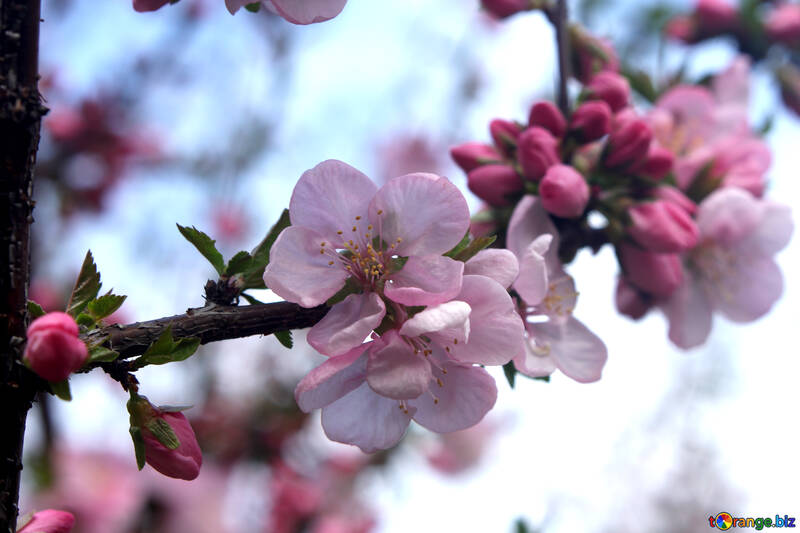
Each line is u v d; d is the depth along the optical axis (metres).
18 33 0.23
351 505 0.52
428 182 0.25
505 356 0.24
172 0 0.26
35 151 0.23
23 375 0.23
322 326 0.24
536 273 0.26
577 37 0.34
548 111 0.31
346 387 0.25
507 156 0.31
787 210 0.34
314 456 0.52
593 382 0.28
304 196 0.25
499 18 0.34
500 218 0.30
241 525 0.49
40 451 0.42
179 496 0.45
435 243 0.25
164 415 0.24
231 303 0.25
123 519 0.43
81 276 0.24
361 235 0.25
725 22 0.45
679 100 0.36
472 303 0.24
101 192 0.55
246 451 0.51
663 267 0.31
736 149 0.35
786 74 0.45
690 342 0.34
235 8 0.25
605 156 0.30
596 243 0.31
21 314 0.23
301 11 0.25
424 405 0.25
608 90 0.32
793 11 0.45
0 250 0.23
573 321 0.29
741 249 0.34
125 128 0.57
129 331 0.24
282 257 0.24
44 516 0.25
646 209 0.30
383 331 0.24
